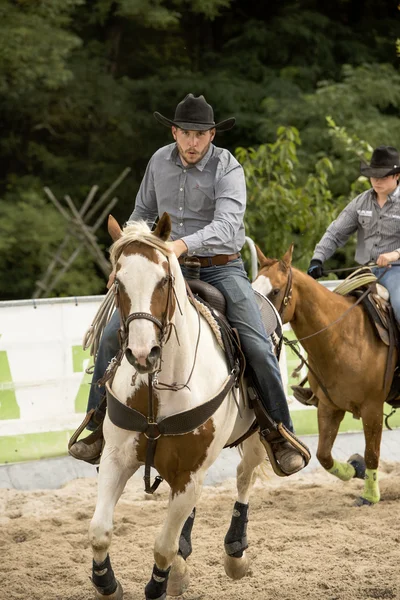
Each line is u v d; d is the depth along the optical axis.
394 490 10.92
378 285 10.62
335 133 20.41
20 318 11.29
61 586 7.91
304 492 11.13
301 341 10.21
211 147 7.57
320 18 28.67
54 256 23.78
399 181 10.96
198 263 7.38
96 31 29.42
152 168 7.75
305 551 8.67
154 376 6.29
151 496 10.96
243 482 8.11
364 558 8.47
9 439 11.31
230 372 7.05
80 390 11.68
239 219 7.32
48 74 24.94
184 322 6.50
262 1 30.31
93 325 7.45
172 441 6.55
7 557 8.60
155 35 30.20
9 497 10.75
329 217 18.28
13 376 11.28
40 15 25.92
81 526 9.71
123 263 5.95
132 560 8.52
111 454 6.64
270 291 9.80
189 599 7.58
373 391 10.29
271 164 18.50
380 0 31.14
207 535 9.28
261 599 7.52
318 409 10.77
